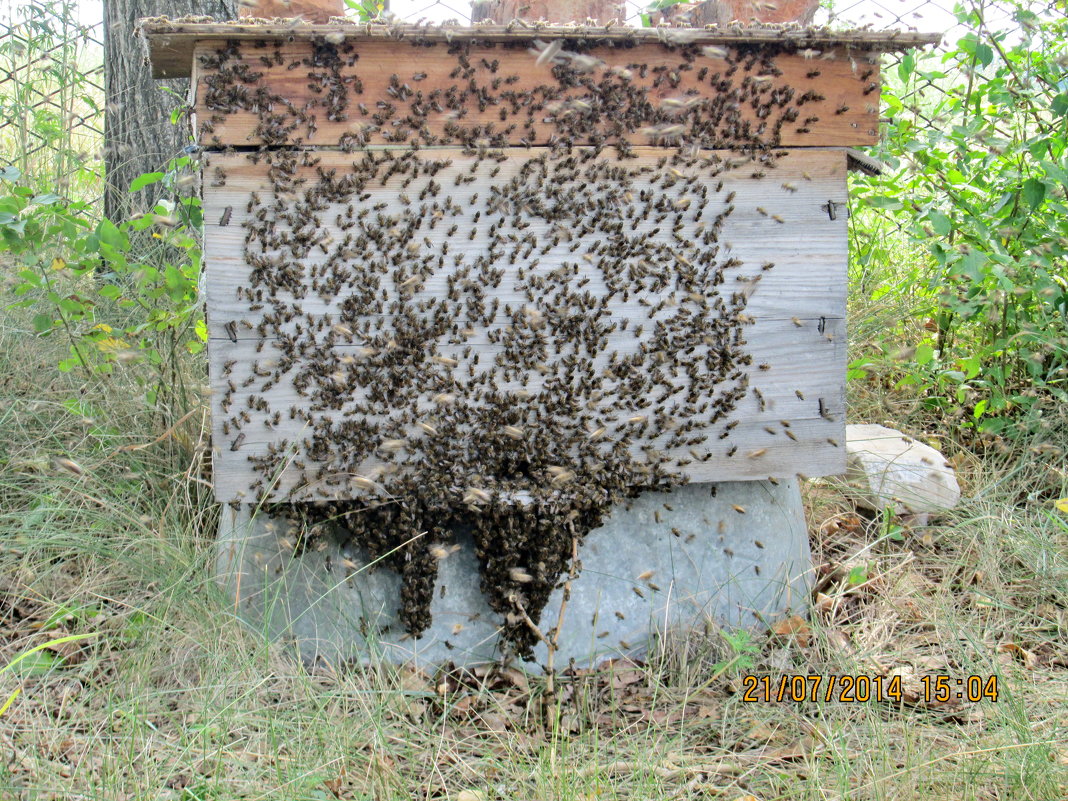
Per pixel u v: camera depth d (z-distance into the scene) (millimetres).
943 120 4105
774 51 2844
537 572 3043
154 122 5129
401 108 2732
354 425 2852
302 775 2387
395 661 3141
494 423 2930
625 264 2912
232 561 3143
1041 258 4027
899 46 2867
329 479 2881
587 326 2922
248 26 2564
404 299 2822
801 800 2480
